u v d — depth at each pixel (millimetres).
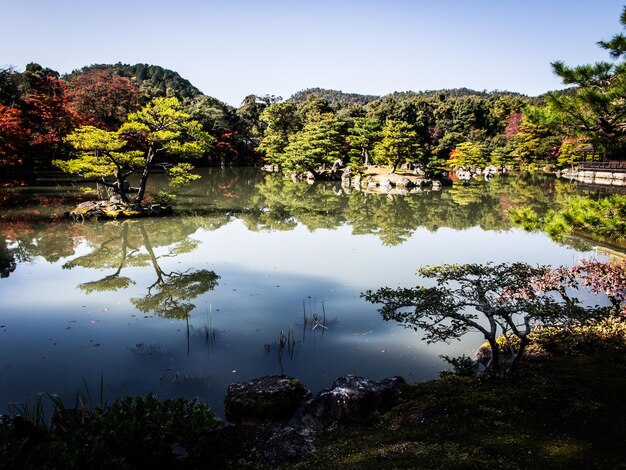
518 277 6605
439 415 5133
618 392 5395
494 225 22344
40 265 14188
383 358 8008
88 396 6652
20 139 33094
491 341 6078
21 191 30203
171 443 4430
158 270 13703
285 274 13250
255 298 11125
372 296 6578
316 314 10031
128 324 9508
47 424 5699
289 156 48844
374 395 5785
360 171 45438
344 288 11945
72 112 40438
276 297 11195
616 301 8023
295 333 9047
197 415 4691
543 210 26547
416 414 5266
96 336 8898
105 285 12203
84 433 4062
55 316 9953
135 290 11781
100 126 44594
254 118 81812
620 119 6055
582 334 7535
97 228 19781
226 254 15805
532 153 60594
